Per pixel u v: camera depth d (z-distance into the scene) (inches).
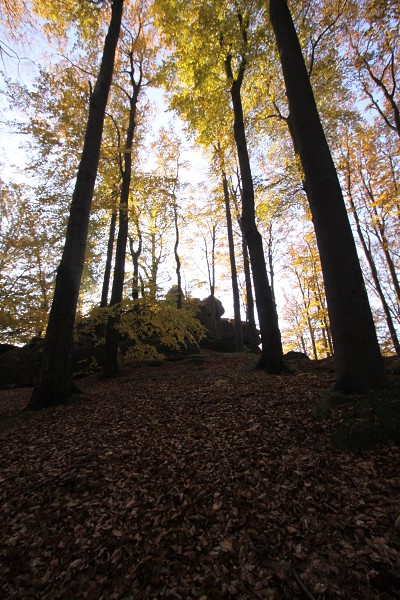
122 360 522.3
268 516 109.0
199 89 409.4
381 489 111.7
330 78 407.8
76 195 298.8
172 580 89.4
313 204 195.3
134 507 124.0
